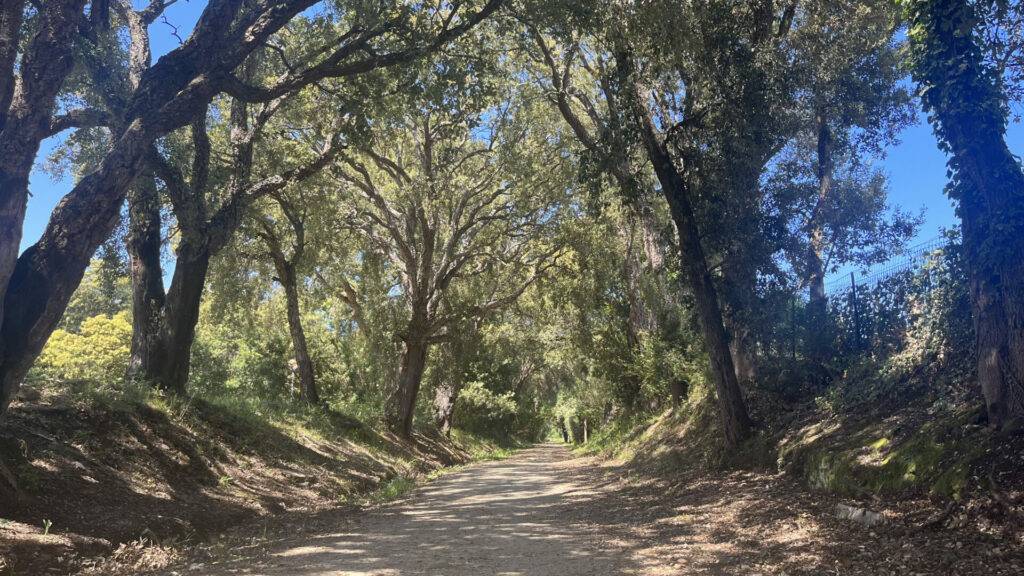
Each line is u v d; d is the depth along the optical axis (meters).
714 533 9.38
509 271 34.66
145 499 10.88
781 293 15.93
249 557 8.23
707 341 16.31
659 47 13.12
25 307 8.39
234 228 15.34
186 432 14.84
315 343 37.62
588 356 34.41
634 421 32.50
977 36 8.38
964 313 11.09
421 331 31.09
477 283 36.75
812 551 7.44
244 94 11.10
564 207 27.67
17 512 8.41
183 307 16.33
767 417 16.44
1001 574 5.61
